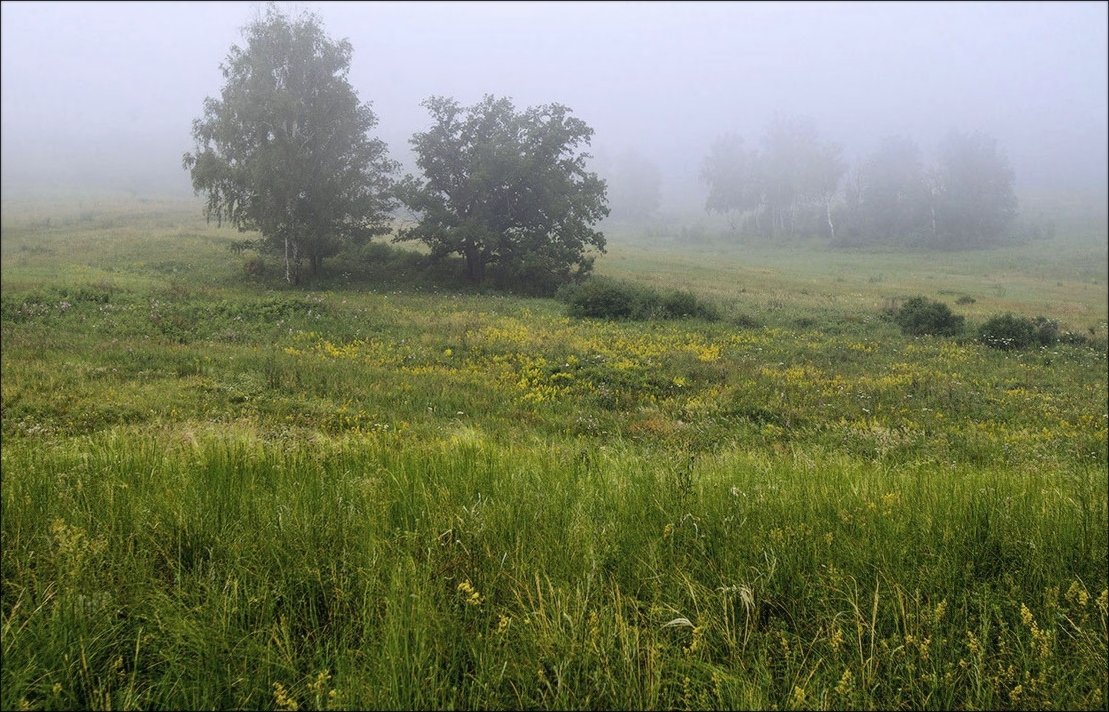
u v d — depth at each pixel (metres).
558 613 2.61
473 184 32.88
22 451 5.49
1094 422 12.81
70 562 2.87
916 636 2.68
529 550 3.21
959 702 2.50
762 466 5.98
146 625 2.65
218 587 2.84
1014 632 2.82
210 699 2.32
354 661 2.41
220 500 3.72
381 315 23.00
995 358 19.67
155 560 3.15
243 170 28.73
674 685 2.44
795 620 2.87
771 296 34.88
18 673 2.26
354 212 31.86
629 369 15.91
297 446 6.07
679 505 3.88
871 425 11.91
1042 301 39.69
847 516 3.81
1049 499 4.32
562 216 33.56
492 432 10.53
